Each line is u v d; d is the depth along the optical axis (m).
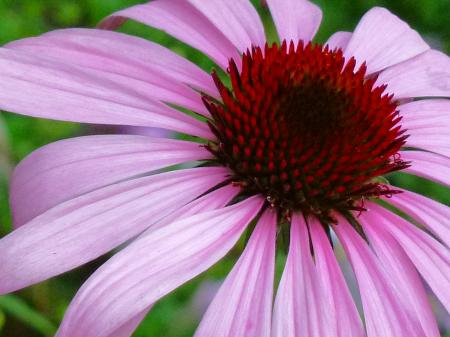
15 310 0.23
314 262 0.17
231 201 0.18
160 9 0.21
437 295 0.17
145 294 0.14
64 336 0.14
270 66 0.19
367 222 0.18
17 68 0.16
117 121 0.17
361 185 0.18
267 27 0.37
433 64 0.22
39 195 0.16
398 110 0.20
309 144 0.18
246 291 0.16
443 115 0.21
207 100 0.19
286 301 0.16
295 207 0.18
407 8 0.43
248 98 0.18
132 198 0.16
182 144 0.18
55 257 0.15
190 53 0.35
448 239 0.18
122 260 0.15
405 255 0.18
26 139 0.30
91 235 0.15
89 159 0.16
